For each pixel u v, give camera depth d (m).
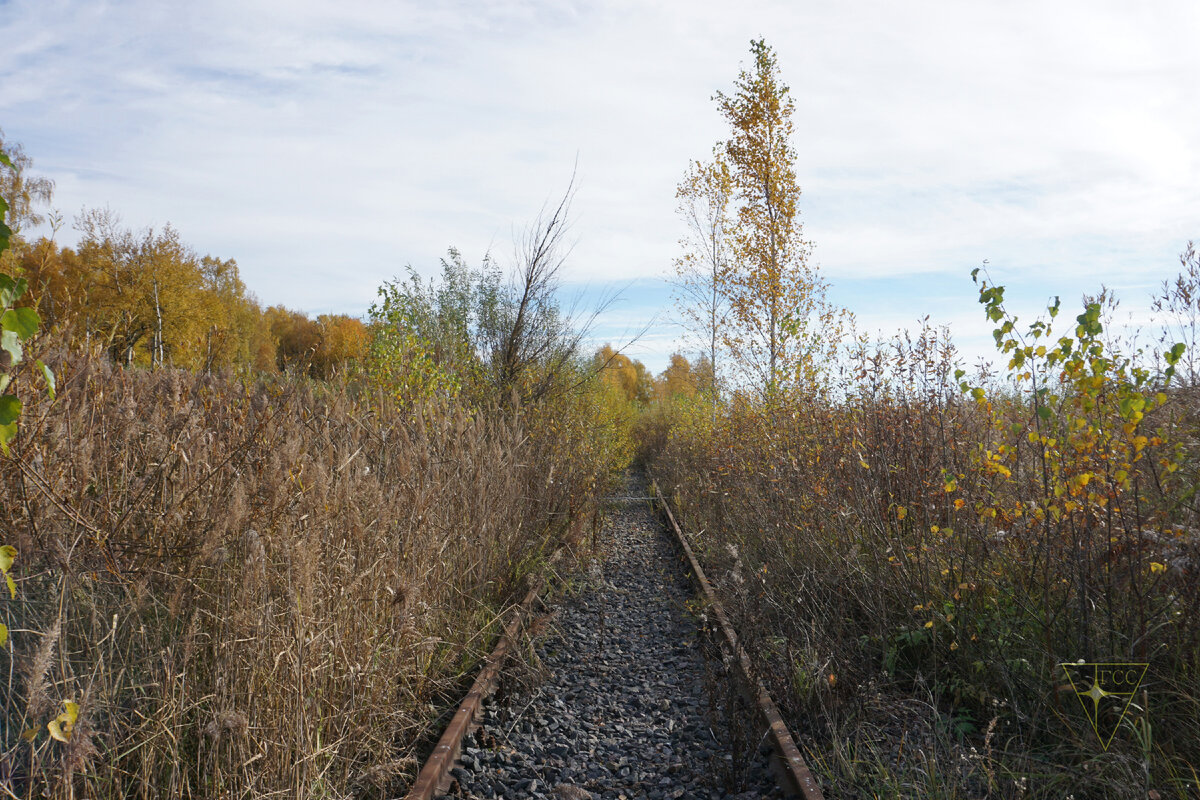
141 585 3.27
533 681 5.31
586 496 11.52
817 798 3.29
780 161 14.48
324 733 3.57
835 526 6.38
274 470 3.89
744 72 14.67
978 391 4.74
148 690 3.29
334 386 7.19
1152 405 3.92
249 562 3.21
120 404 4.91
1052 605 4.40
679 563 9.90
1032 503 4.52
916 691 4.54
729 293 14.96
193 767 3.13
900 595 5.20
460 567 6.14
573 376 14.52
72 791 2.54
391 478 5.80
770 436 8.88
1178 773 3.29
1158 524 4.03
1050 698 3.96
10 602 3.45
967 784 3.53
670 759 4.34
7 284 2.33
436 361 12.05
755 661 4.82
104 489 4.27
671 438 19.69
